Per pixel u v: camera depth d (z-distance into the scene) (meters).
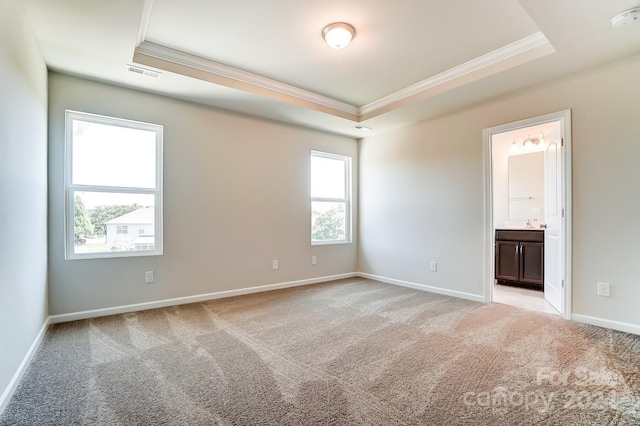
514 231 4.45
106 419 1.50
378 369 2.01
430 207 4.16
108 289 3.09
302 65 3.07
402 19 2.32
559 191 3.12
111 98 3.10
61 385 1.81
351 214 5.20
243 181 3.99
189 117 3.57
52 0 1.89
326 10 2.23
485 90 3.25
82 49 2.46
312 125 4.48
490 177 3.56
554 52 2.51
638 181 2.57
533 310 3.29
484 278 3.60
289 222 4.43
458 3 2.13
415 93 3.57
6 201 1.63
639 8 1.93
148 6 2.17
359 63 3.03
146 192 3.33
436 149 4.09
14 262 1.77
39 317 2.40
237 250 3.94
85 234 3.02
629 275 2.62
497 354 2.22
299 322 2.92
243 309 3.33
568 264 2.94
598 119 2.76
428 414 1.54
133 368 2.02
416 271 4.32
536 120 3.13
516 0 2.09
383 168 4.83
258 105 3.68
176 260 3.48
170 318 3.02
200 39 2.62
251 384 1.83
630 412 1.55
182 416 1.53
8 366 1.66
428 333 2.63
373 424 1.47
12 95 1.73
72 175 2.96
